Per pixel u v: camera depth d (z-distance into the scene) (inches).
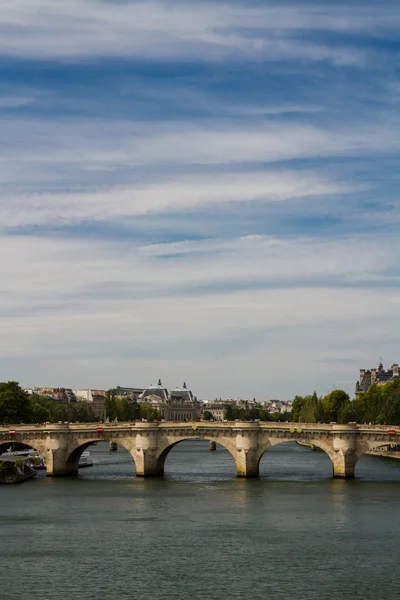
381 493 6889.8
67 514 5954.7
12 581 4252.0
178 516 5836.6
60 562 4594.0
